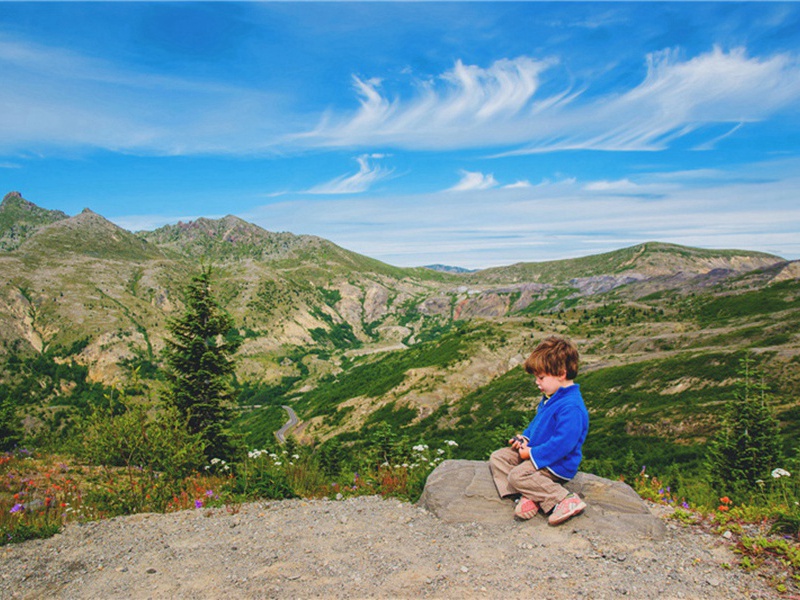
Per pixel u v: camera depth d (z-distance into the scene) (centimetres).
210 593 405
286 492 780
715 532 477
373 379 18338
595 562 413
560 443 486
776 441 1917
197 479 918
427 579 402
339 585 402
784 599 339
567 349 502
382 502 666
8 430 1975
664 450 4612
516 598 361
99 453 826
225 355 1978
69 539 577
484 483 577
